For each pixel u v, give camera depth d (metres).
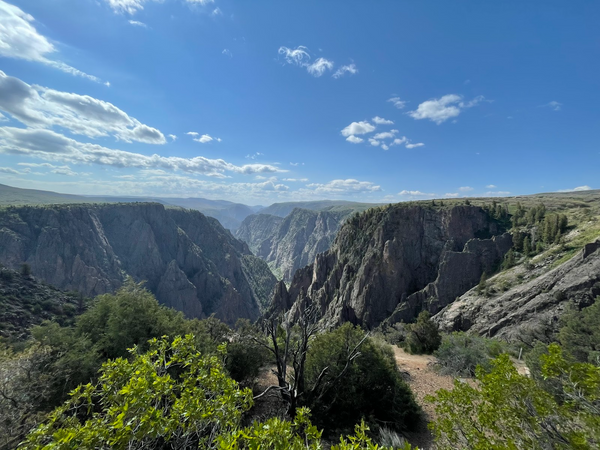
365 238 107.12
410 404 14.44
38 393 11.04
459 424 6.24
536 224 72.31
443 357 23.52
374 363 15.29
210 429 6.47
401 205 104.31
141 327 18.00
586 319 21.95
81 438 3.97
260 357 19.92
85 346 15.24
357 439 4.75
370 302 88.38
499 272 67.25
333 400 13.78
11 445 9.14
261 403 16.25
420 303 78.38
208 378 5.94
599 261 39.34
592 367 5.00
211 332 25.45
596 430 4.59
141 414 4.52
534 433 5.41
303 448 4.61
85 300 60.84
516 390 5.68
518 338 36.97
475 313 52.84
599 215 61.94
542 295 42.91
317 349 16.03
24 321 46.12
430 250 90.00
